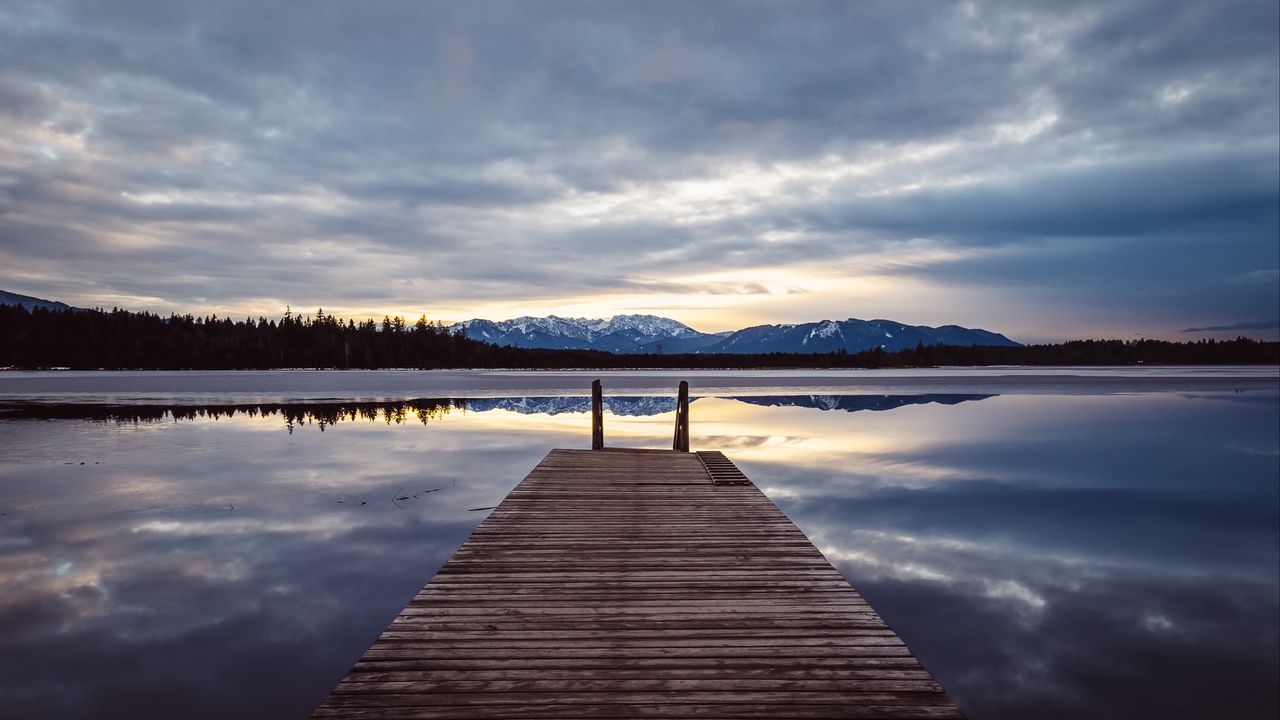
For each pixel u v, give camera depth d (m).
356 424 22.83
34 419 23.66
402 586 7.12
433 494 11.55
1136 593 7.39
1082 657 5.87
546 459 11.30
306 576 7.40
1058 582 7.71
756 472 14.09
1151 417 26.20
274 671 5.32
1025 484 13.05
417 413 27.31
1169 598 7.24
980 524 10.12
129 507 10.42
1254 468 15.05
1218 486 13.02
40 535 8.87
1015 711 5.00
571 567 5.36
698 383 56.34
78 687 5.05
